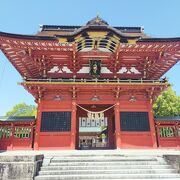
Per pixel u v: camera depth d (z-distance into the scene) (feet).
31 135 72.38
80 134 173.06
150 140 70.59
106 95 75.51
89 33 69.15
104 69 79.61
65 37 68.28
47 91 74.18
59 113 72.23
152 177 39.27
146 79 77.71
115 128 72.84
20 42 68.85
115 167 42.37
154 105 133.39
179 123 76.02
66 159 45.52
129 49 73.20
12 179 35.58
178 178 38.93
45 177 37.40
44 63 75.97
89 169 41.86
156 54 75.92
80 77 77.77
